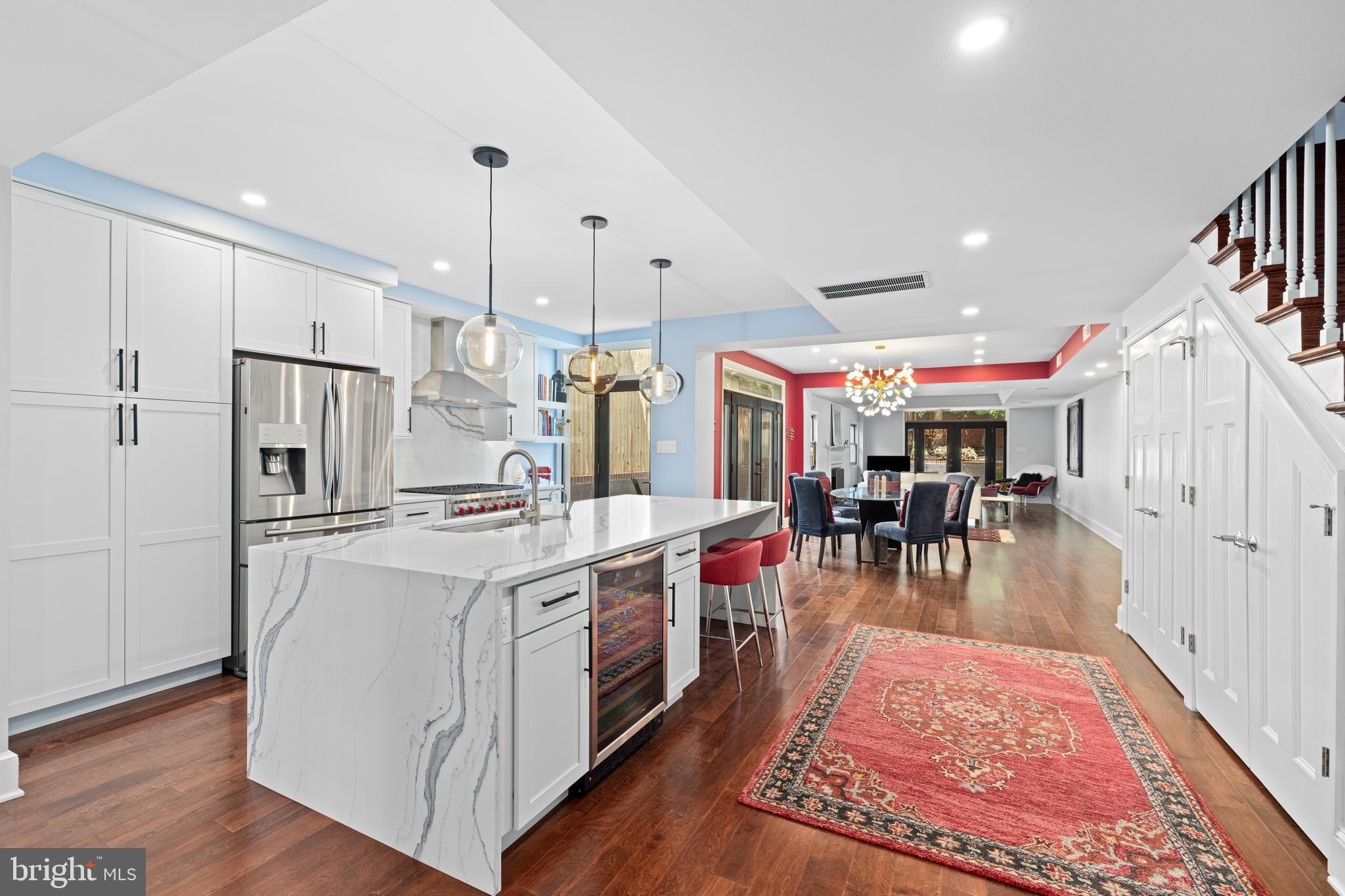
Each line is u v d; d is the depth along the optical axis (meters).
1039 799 2.15
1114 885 1.73
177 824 1.99
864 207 2.60
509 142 2.48
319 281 3.74
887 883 1.74
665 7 1.38
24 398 2.57
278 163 2.68
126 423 2.88
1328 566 1.85
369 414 3.86
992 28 1.46
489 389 5.40
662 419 6.04
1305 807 1.96
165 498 3.02
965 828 1.99
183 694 3.02
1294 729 2.04
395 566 1.92
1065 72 1.63
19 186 2.54
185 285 3.10
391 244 3.73
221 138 2.46
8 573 2.15
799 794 2.17
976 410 14.70
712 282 4.60
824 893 1.70
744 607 4.29
